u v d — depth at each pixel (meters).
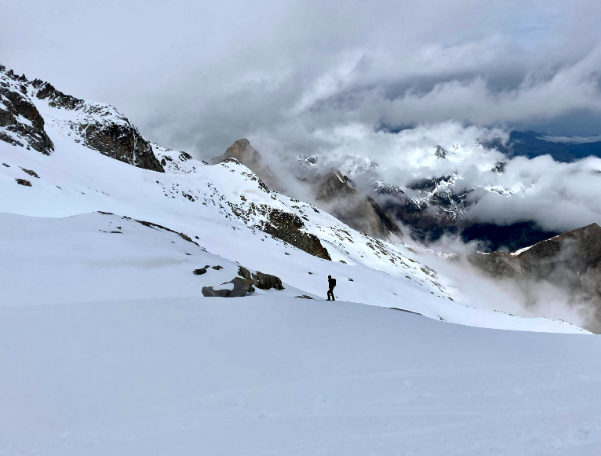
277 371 8.34
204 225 65.19
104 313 12.88
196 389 7.45
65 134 114.75
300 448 5.38
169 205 81.31
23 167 54.34
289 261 55.62
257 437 5.71
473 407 6.64
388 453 5.20
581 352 9.84
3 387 7.39
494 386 7.57
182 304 14.38
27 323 11.49
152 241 26.84
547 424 5.93
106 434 5.88
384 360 9.08
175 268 22.48
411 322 12.92
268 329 11.51
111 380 7.83
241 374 8.17
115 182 80.88
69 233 25.75
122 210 56.47
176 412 6.55
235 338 10.62
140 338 10.45
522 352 9.84
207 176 126.44
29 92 132.12
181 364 8.70
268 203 118.62
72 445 5.59
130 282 20.11
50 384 7.58
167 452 5.37
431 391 7.34
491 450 5.21
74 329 11.07
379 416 6.34
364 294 51.12
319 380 7.88
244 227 75.56
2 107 75.12
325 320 12.66
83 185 65.88
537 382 7.75
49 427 6.10
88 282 19.61
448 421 6.12
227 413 6.50
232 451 5.36
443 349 10.02
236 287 17.44
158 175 99.69
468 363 8.92
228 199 114.44
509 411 6.46
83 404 6.84
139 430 5.98
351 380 7.88
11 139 70.50
